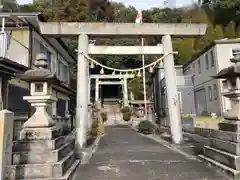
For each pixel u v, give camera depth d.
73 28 10.77
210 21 26.69
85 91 10.55
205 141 10.98
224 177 5.39
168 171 6.10
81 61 10.66
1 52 9.09
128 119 36.50
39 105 5.75
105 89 50.69
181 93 24.97
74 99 23.03
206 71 21.62
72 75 24.33
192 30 11.20
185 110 24.53
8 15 10.46
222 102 18.30
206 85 21.64
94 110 20.53
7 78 9.42
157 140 13.78
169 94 10.98
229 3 25.12
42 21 11.51
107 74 41.62
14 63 8.62
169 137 13.59
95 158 8.33
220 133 6.42
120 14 27.66
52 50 15.27
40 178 4.94
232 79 6.14
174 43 34.88
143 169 6.40
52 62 15.17
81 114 10.29
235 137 5.60
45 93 5.76
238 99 5.83
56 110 15.47
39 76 5.64
